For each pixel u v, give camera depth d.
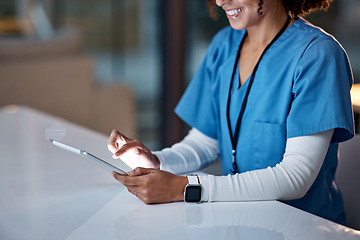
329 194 1.44
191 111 1.58
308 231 1.00
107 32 4.77
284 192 1.19
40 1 4.82
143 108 4.77
